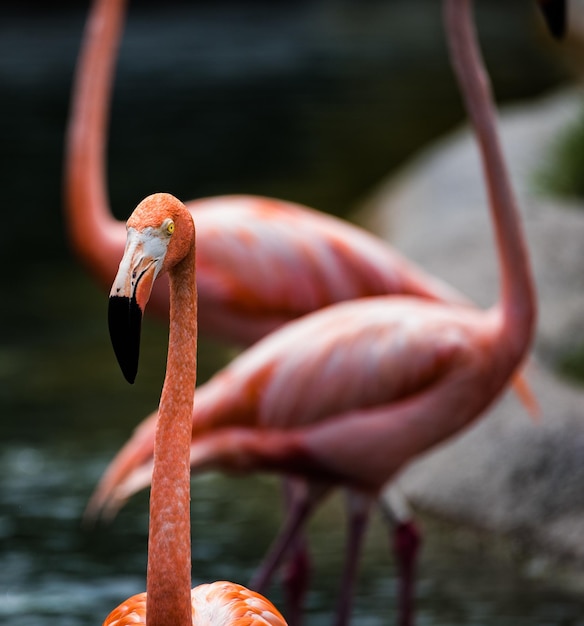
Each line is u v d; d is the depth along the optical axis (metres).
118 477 7.45
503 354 7.68
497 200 7.77
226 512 10.05
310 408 7.57
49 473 10.41
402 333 7.61
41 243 17.59
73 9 41.88
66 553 9.03
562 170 16.70
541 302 12.42
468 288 13.01
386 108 25.81
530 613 8.23
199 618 4.77
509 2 46.50
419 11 44.78
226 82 29.09
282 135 23.61
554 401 10.55
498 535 9.43
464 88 7.93
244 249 8.91
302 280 8.92
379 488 7.79
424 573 8.98
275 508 10.16
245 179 20.38
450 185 17.97
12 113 25.33
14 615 7.95
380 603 8.47
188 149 22.47
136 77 29.88
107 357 13.55
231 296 8.89
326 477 7.77
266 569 7.81
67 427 11.52
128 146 22.70
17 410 11.95
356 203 19.19
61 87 28.05
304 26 40.09
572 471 9.69
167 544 4.38
